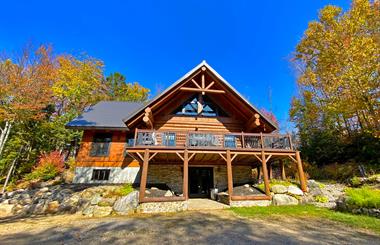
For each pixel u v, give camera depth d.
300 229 6.30
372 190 9.45
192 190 14.34
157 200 9.76
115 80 33.59
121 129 14.18
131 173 14.29
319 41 18.55
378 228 6.24
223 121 15.42
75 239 5.56
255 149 11.73
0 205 12.16
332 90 16.45
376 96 13.90
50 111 23.34
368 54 14.23
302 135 22.28
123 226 6.88
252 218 7.84
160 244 5.01
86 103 26.92
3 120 17.14
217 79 13.95
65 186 13.59
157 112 14.62
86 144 14.73
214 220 7.56
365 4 16.08
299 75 24.84
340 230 6.16
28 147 21.12
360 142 16.56
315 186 11.54
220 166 14.78
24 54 16.27
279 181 12.80
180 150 11.09
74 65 26.53
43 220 8.79
